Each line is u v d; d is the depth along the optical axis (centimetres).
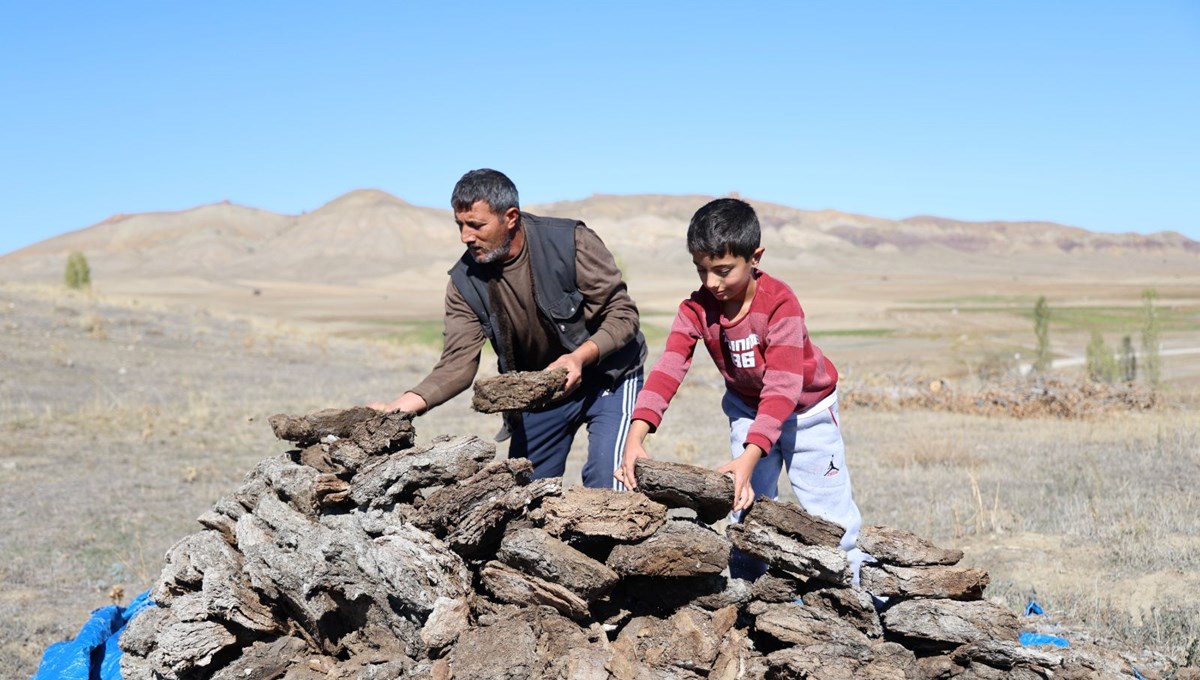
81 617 664
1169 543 745
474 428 1681
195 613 375
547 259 437
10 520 962
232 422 1658
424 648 332
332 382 2298
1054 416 1973
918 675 339
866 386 2184
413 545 337
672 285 16375
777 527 346
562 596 329
